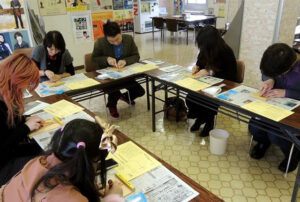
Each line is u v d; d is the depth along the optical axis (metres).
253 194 1.80
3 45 3.37
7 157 1.43
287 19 3.05
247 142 2.42
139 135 2.61
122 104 3.35
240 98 1.73
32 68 1.26
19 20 3.41
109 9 5.16
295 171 2.00
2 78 1.21
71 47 4.75
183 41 7.29
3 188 0.79
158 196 0.94
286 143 1.85
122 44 2.75
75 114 1.59
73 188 0.69
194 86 1.98
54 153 0.73
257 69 3.29
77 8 4.59
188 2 8.91
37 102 1.78
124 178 1.02
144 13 8.59
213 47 2.13
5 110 1.33
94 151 0.71
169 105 2.84
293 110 1.52
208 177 1.98
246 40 3.31
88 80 2.23
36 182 0.70
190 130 2.65
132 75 2.33
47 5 4.20
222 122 2.80
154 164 1.12
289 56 1.50
